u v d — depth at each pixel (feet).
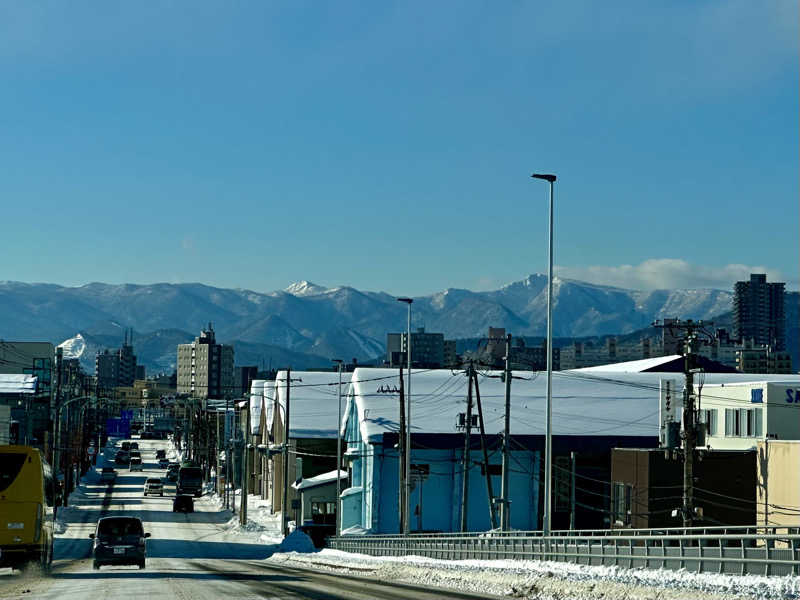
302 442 404.98
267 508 476.13
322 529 357.20
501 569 140.15
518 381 356.38
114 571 168.45
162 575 151.53
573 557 133.18
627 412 332.19
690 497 192.03
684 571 100.89
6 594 104.88
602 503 314.96
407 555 214.90
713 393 266.36
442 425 320.50
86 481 618.44
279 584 126.72
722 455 226.38
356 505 337.52
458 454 317.83
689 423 194.39
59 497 424.87
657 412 332.60
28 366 568.41
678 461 229.45
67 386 517.14
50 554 148.77
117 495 533.96
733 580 89.40
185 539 343.46
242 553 301.02
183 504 454.40
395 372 358.64
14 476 133.08
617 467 244.63
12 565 131.75
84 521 397.60
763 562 91.45
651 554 113.19
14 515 132.16
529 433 314.55
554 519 312.09
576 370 402.72
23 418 474.49
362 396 342.23
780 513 199.31
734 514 225.76
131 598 99.30
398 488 322.96
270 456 472.85
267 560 261.65
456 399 339.36
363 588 122.21
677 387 338.95
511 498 315.78
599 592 100.37
